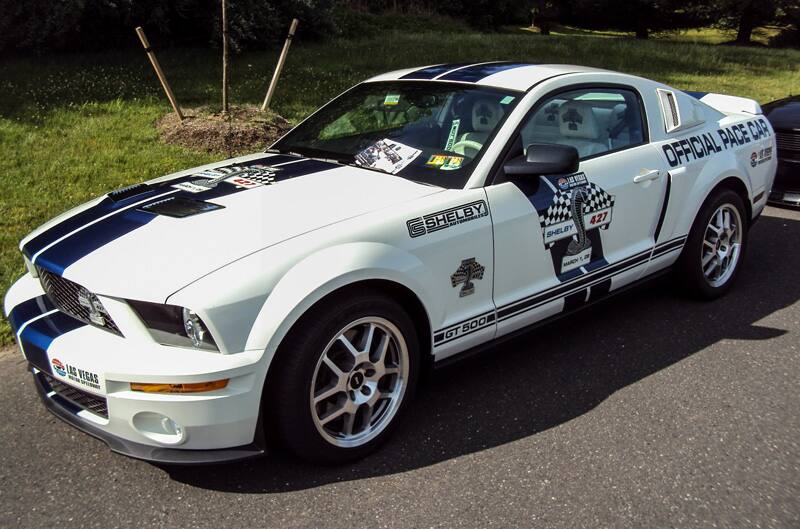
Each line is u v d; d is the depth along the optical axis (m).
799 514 2.63
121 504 2.73
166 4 11.84
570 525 2.58
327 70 11.69
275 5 13.62
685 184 4.29
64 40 11.32
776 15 34.00
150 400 2.52
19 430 3.25
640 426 3.24
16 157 6.74
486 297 3.35
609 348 4.04
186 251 2.73
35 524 2.61
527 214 3.42
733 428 3.22
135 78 10.17
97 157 6.87
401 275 2.94
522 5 29.92
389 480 2.87
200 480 2.87
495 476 2.88
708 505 2.68
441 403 3.46
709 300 4.70
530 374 3.75
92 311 2.71
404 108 3.92
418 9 23.69
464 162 3.40
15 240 5.17
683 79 14.48
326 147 3.92
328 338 2.74
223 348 2.53
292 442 2.77
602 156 3.91
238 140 7.49
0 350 4.00
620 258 3.99
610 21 35.34
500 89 3.73
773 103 7.68
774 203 7.04
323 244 2.79
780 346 4.04
